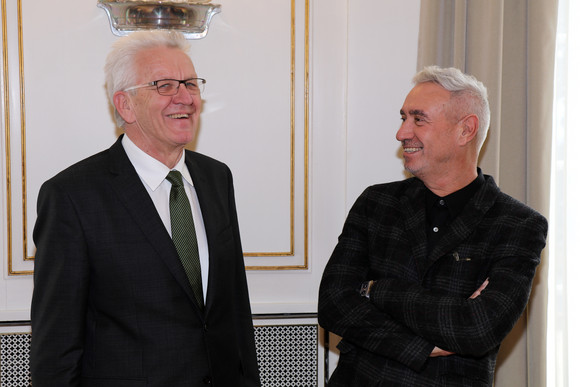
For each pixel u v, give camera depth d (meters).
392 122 2.67
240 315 1.92
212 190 1.86
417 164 1.89
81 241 1.60
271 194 2.63
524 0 2.55
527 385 2.57
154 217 1.66
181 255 1.69
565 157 2.67
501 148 2.58
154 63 1.68
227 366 1.76
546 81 2.52
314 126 2.64
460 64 2.49
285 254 2.65
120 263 1.62
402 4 2.65
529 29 2.53
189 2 2.47
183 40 1.78
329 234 2.68
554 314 2.69
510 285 1.75
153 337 1.62
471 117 1.87
